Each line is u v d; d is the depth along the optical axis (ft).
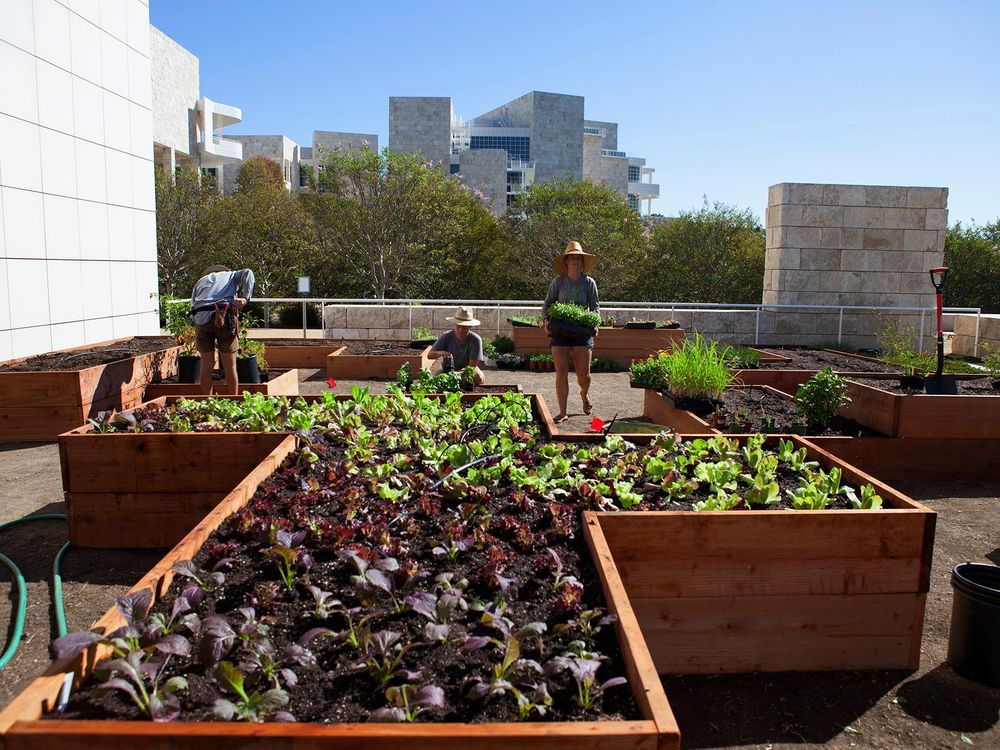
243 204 86.48
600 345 36.06
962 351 39.73
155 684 5.77
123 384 22.62
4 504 15.35
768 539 9.21
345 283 86.43
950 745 8.12
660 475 11.38
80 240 28.53
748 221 76.38
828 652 9.48
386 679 6.03
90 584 11.69
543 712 5.62
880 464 17.12
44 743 4.99
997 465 17.31
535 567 8.30
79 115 28.48
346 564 8.29
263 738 4.98
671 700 8.84
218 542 8.75
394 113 228.43
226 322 21.81
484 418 14.92
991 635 9.11
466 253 88.12
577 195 94.17
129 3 32.53
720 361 21.20
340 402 17.04
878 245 39.22
